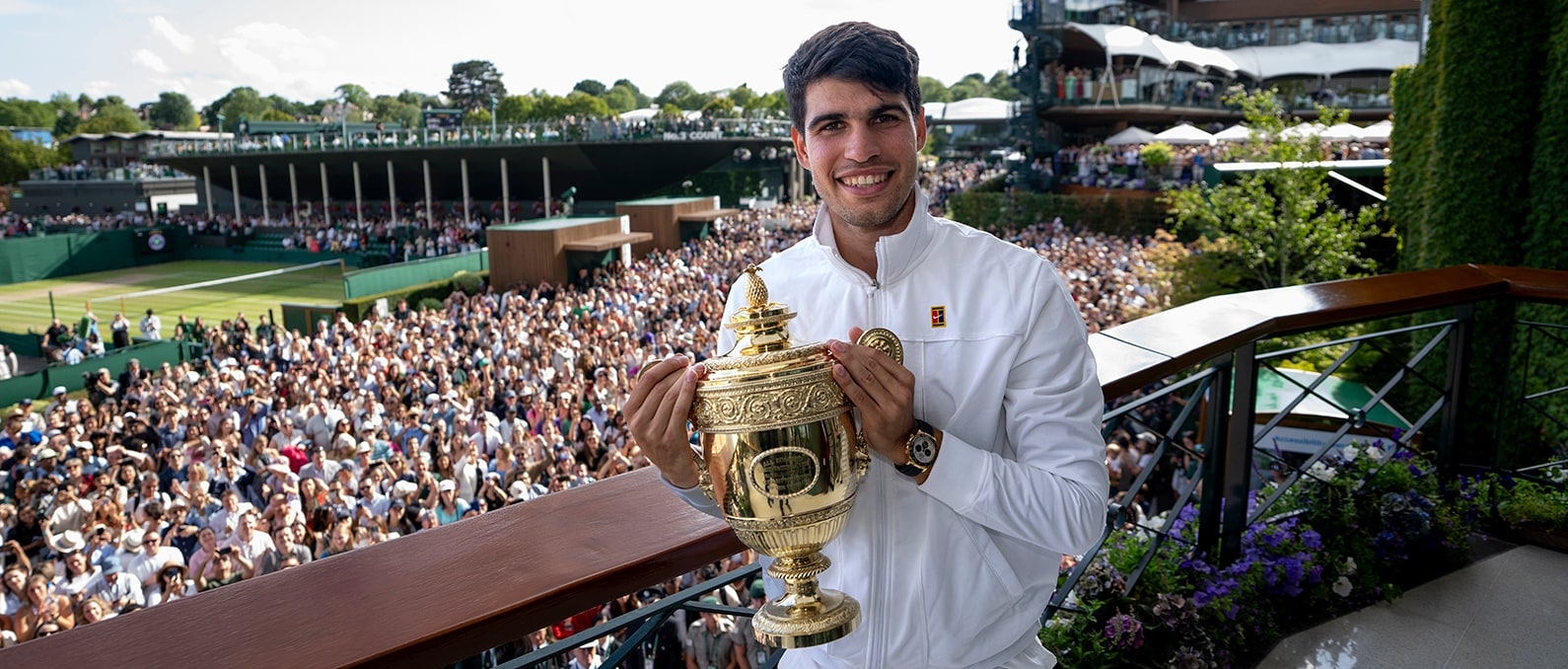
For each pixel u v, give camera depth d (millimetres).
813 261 1479
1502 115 8812
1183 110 41812
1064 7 39188
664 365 1235
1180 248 20812
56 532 8781
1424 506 3242
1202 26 49469
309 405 12242
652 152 49656
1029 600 1428
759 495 1146
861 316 1392
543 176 52938
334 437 12039
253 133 55188
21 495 10570
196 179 61375
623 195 55438
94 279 45250
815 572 1246
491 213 56219
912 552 1342
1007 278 1344
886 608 1350
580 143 47938
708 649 5402
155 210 67688
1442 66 9180
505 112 104000
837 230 1451
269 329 22906
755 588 5543
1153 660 2654
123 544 7484
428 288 28547
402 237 47594
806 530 1180
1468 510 3482
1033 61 38844
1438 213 9297
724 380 1148
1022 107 40188
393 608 1209
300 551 7938
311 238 48969
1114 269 21781
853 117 1315
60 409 13836
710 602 1700
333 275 43562
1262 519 3291
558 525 1467
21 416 13492
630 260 30797
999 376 1308
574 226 29016
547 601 1250
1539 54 8688
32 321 33812
